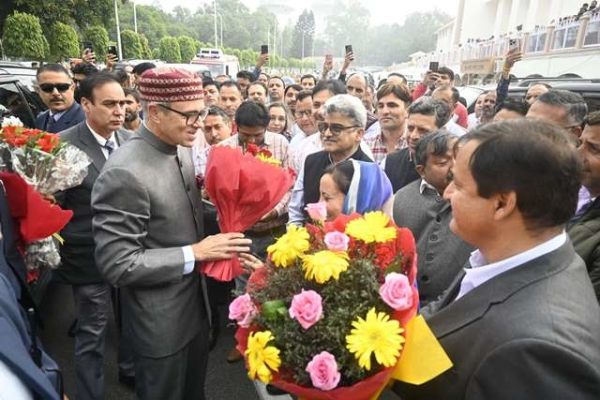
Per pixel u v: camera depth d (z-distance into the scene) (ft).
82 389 7.47
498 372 2.67
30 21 44.37
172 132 5.18
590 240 4.91
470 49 73.36
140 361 5.60
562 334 2.54
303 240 3.35
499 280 2.99
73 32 55.67
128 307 5.53
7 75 16.15
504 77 14.84
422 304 5.88
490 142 2.83
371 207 5.74
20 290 3.97
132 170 5.00
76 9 65.46
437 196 6.18
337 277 2.98
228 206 5.30
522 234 2.91
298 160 11.23
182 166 5.70
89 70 16.56
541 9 73.36
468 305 3.10
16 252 4.21
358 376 2.81
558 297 2.73
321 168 8.25
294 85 18.71
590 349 2.53
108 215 4.99
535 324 2.63
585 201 5.95
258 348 2.89
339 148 7.87
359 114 7.73
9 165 6.80
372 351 2.71
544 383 2.49
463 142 3.09
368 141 12.04
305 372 2.90
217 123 10.27
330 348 2.90
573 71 41.11
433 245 5.92
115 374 8.82
